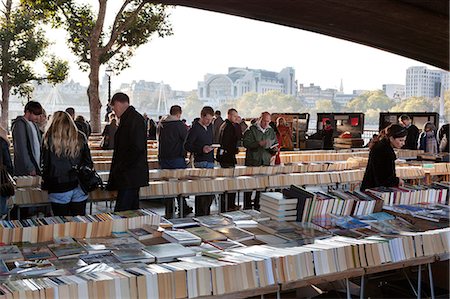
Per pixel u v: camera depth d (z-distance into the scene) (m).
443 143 9.54
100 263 3.03
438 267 4.16
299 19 2.57
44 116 5.88
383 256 3.38
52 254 3.19
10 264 2.99
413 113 12.54
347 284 3.31
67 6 17.47
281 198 4.25
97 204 8.11
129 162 4.62
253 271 2.91
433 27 2.58
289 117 14.98
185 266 2.83
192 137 6.79
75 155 4.30
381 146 5.06
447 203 4.92
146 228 3.84
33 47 21.28
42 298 2.44
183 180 5.92
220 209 6.75
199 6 2.55
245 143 7.29
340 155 10.52
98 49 17.17
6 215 4.87
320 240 3.53
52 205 4.33
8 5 21.31
